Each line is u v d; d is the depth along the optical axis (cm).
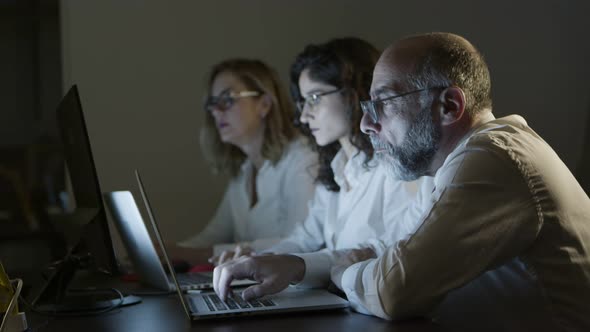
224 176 355
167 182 350
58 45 554
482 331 139
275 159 275
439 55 139
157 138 348
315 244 219
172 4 344
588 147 292
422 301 118
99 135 343
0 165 547
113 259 133
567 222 128
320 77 200
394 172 149
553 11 297
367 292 123
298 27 344
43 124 559
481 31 305
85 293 154
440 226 120
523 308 134
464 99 138
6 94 551
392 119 142
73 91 135
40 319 125
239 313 122
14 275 191
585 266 129
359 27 334
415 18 323
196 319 120
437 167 146
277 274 138
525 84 298
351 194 198
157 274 154
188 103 349
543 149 134
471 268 120
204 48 347
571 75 297
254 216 279
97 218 130
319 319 120
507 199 123
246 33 346
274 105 283
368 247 167
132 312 130
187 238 353
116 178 345
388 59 143
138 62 344
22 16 545
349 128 200
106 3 341
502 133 131
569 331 130
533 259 131
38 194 480
